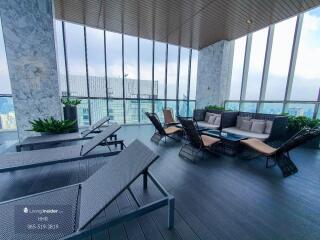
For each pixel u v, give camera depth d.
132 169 1.50
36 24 3.66
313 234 1.43
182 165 2.87
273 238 1.39
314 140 3.89
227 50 6.45
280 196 1.98
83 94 5.98
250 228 1.49
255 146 3.02
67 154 2.45
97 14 4.52
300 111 4.71
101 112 6.45
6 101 4.96
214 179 2.38
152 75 6.95
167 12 4.33
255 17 4.49
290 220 1.59
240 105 6.38
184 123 3.17
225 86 6.72
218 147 3.61
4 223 1.19
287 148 2.57
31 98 3.82
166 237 1.37
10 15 3.44
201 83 7.48
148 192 1.98
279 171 2.66
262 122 4.29
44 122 3.74
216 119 5.47
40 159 2.25
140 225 1.49
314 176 2.51
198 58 7.60
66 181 2.24
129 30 5.55
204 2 3.86
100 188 1.48
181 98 7.77
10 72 3.58
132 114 7.03
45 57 3.84
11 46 3.52
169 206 1.41
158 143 4.18
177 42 6.64
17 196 1.91
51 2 3.73
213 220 1.57
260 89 5.73
